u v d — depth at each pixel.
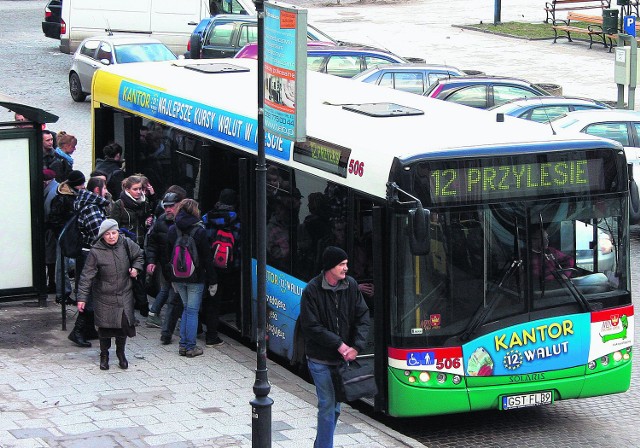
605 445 11.10
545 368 11.05
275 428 10.86
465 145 10.80
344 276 9.57
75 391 11.78
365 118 12.29
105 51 30.31
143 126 16.45
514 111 22.55
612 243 11.27
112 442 10.17
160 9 35.16
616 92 32.06
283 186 12.88
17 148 14.64
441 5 52.62
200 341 14.18
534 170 10.89
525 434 11.45
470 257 10.76
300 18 10.02
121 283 12.38
